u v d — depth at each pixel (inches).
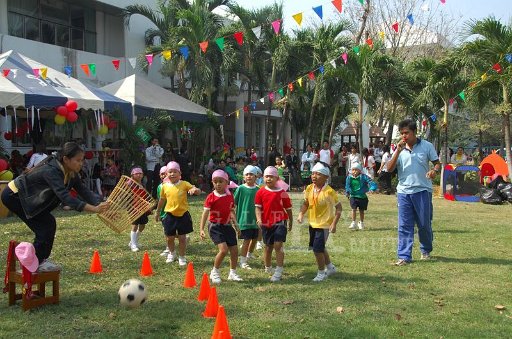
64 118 547.5
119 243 341.1
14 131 698.8
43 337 171.5
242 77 948.0
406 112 977.5
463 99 686.5
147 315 194.4
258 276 257.1
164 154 709.9
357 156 723.4
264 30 829.2
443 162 730.2
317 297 219.3
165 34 857.5
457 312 199.8
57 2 800.9
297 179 859.4
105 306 204.8
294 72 863.7
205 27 783.1
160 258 297.7
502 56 622.2
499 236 375.9
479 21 638.5
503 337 173.6
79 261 287.9
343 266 279.9
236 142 1093.1
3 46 693.9
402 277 254.5
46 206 204.5
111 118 629.9
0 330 177.6
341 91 885.8
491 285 240.2
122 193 241.4
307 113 1038.4
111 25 890.7
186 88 943.7
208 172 751.1
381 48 858.8
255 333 176.1
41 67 580.1
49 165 205.6
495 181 639.1
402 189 293.3
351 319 190.9
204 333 176.2
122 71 881.5
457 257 303.0
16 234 370.6
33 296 203.3
